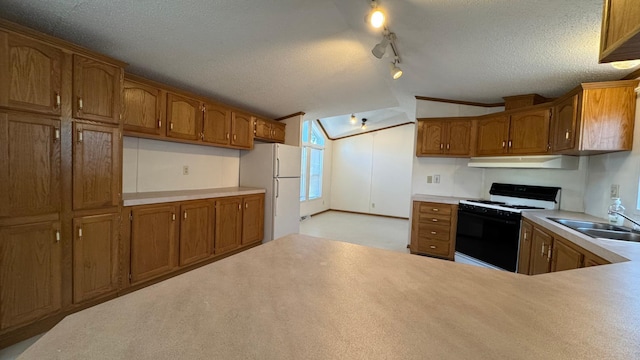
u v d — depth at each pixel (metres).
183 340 0.58
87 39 2.19
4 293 1.70
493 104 3.98
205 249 3.18
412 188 4.44
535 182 3.43
